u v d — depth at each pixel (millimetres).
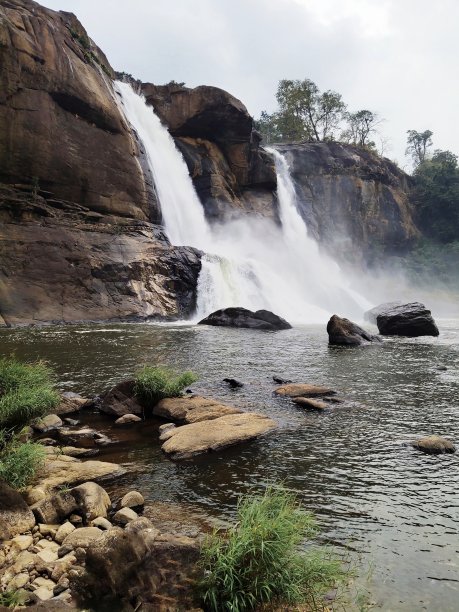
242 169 54312
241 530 3975
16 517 4684
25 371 9211
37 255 27328
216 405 9102
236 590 3600
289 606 3617
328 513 5164
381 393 10828
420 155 106562
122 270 29938
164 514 5137
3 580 3828
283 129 83688
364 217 72438
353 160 72750
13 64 28828
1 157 28516
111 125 35094
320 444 7434
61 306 26375
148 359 14695
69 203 31688
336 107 80375
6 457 5816
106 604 3428
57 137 31266
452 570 4152
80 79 32938
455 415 9055
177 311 30812
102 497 5262
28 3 32969
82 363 13805
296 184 66812
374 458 6840
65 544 4352
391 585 3916
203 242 44969
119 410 9047
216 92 49688
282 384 11672
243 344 18625
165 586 3582
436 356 16297
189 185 47812
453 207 79500
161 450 7215
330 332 19516
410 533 4766
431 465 6590
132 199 35938
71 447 7129
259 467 6504
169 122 50062
